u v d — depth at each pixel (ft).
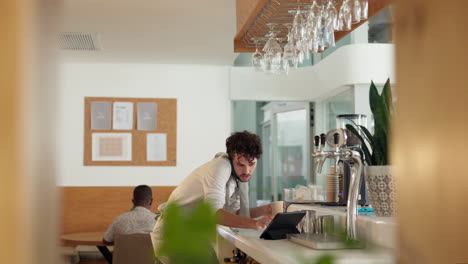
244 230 8.94
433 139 1.01
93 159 24.06
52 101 0.83
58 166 0.84
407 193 1.08
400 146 1.10
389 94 6.84
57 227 0.84
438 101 1.00
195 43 20.62
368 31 21.21
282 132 26.07
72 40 20.08
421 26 1.03
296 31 9.43
